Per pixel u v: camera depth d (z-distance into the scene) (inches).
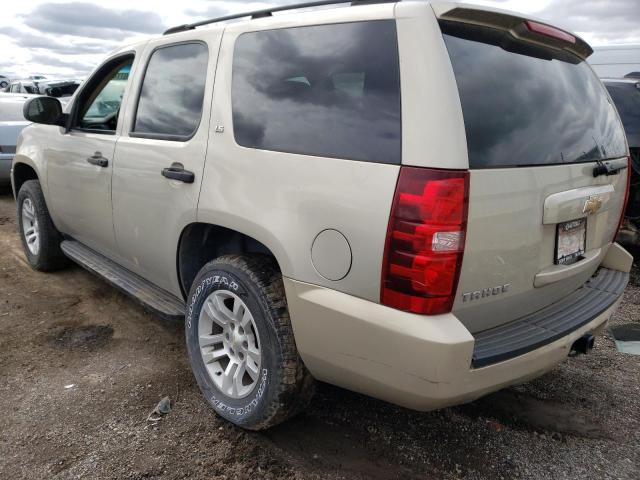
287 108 91.2
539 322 90.0
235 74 101.7
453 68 74.9
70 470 91.4
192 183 104.4
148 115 123.3
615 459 97.9
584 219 98.9
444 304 73.2
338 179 79.9
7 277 184.7
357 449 98.6
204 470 92.2
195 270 115.8
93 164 137.3
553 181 86.6
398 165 73.7
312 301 82.7
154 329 146.6
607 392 120.3
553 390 120.7
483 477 92.4
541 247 87.5
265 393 92.8
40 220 177.3
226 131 99.9
